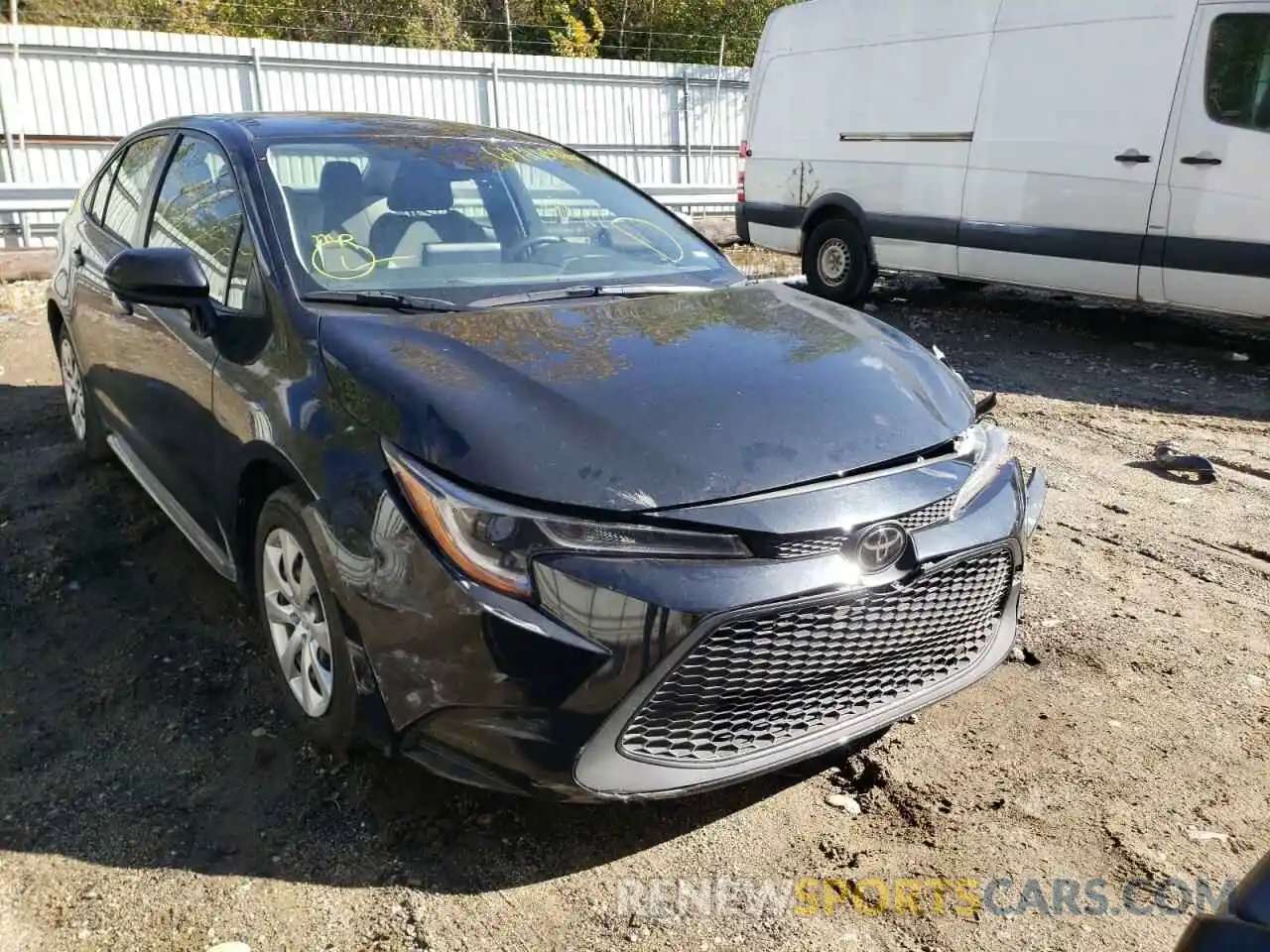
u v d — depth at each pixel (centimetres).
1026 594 405
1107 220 784
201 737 300
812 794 286
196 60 1352
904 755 302
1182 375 747
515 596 227
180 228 378
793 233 1036
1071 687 340
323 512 254
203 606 371
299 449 268
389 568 239
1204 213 731
